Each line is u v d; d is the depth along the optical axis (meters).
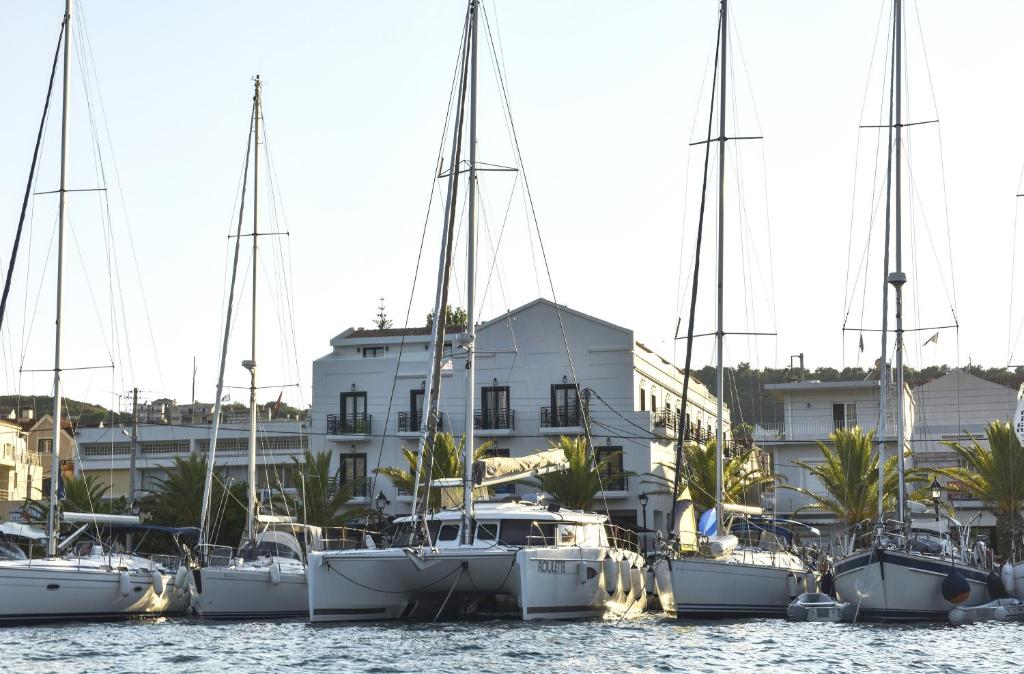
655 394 61.72
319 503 50.22
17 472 76.25
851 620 29.53
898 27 35.34
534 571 27.36
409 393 59.97
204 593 30.92
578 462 51.12
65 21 35.41
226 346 38.94
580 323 58.19
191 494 49.44
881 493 32.34
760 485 51.97
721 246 35.84
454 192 31.66
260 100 40.66
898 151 34.62
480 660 21.38
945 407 66.81
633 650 22.88
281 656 22.09
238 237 39.78
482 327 59.41
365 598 28.08
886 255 34.66
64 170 34.69
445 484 31.02
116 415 83.81
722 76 37.47
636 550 35.69
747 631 26.62
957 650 23.25
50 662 21.62
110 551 33.00
